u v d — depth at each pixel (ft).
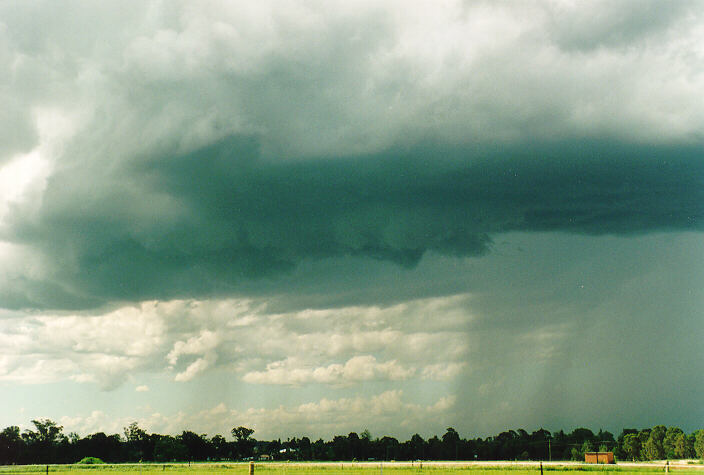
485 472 411.95
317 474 418.92
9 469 577.84
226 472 466.29
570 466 448.65
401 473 415.44
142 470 515.91
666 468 390.83
